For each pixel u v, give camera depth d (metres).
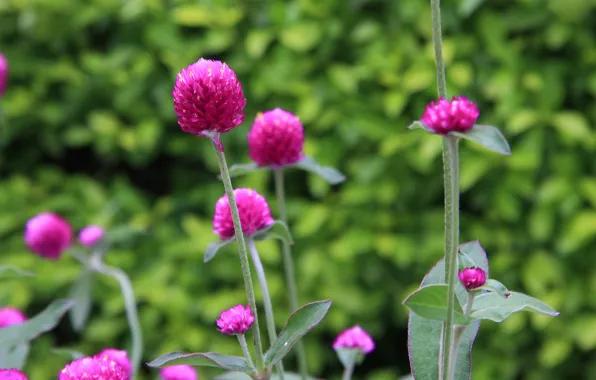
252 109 3.79
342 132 3.55
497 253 3.67
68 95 4.09
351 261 3.62
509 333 3.57
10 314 1.75
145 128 3.90
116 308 3.58
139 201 3.98
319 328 3.64
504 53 3.47
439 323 1.18
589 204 3.60
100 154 4.13
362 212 3.65
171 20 3.90
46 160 4.40
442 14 3.54
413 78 3.39
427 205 3.67
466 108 0.94
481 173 3.41
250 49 3.62
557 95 3.44
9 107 3.94
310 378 1.61
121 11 4.00
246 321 1.09
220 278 3.78
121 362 1.43
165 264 3.76
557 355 3.42
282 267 3.69
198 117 1.01
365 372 3.91
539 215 3.45
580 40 3.45
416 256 3.58
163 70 3.98
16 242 3.95
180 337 3.65
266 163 1.64
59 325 3.96
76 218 3.95
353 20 3.73
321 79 3.70
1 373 1.14
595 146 3.42
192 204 4.01
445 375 0.99
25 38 4.18
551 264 3.48
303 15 3.75
